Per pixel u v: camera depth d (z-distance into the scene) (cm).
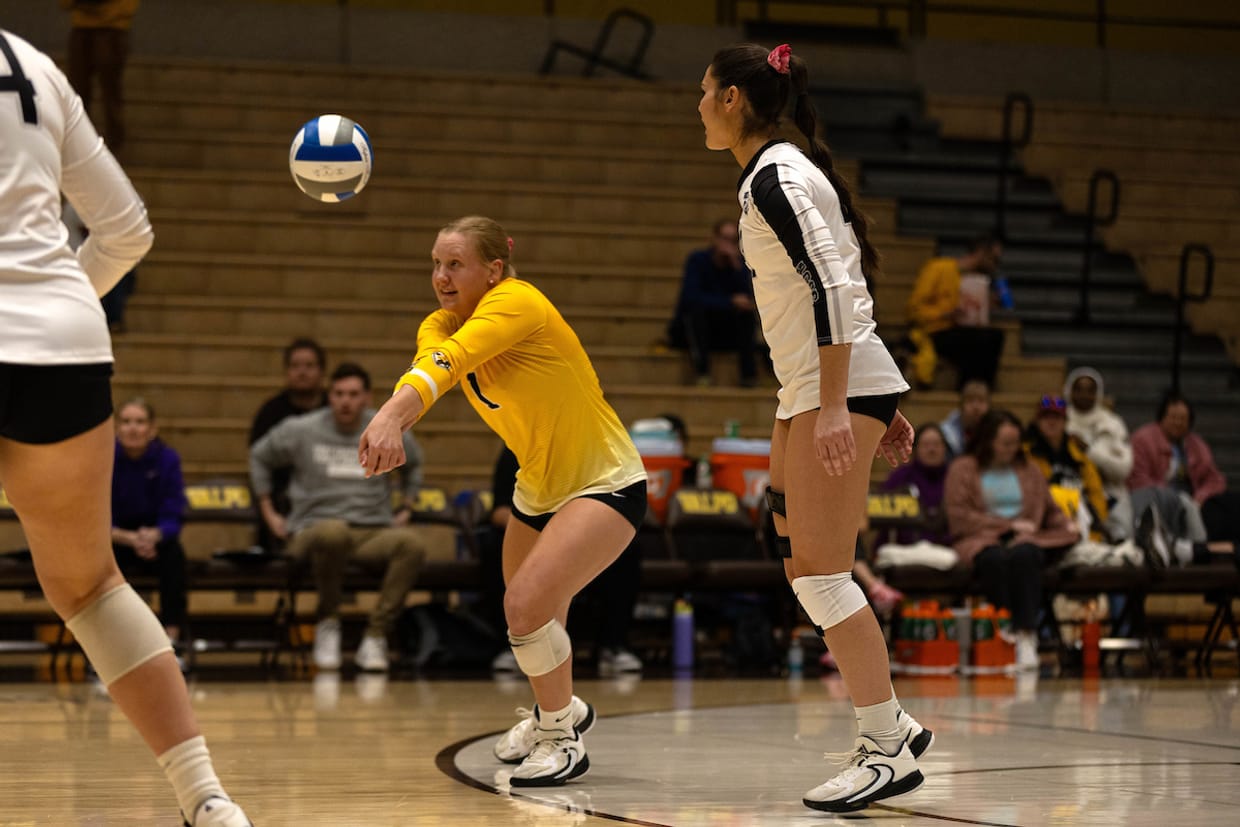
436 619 1304
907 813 541
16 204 389
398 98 2228
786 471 551
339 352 1709
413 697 1003
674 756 706
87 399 395
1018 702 1002
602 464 621
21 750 714
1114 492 1559
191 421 1573
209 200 1966
